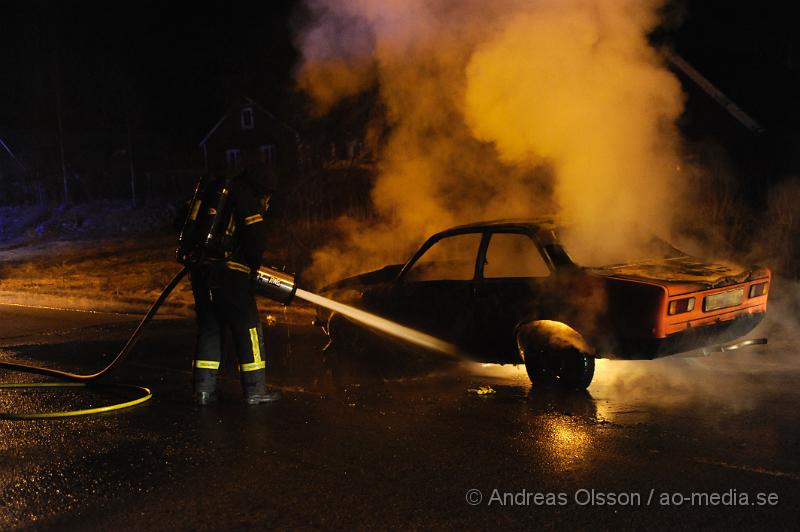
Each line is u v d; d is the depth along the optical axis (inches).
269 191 245.1
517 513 151.7
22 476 182.7
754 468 171.6
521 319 251.4
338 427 216.1
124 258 836.0
